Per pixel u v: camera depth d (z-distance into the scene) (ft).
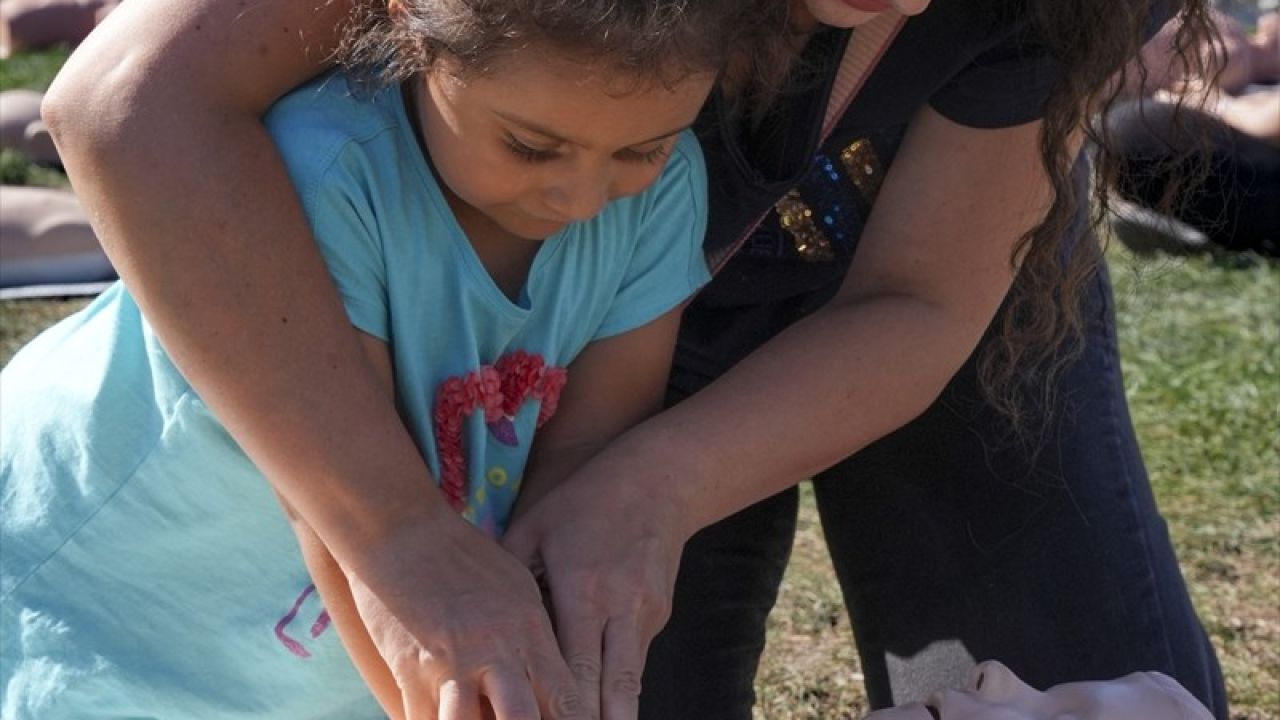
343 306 5.16
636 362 5.95
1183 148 6.58
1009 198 6.33
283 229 5.03
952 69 6.21
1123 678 5.68
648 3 4.50
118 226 5.01
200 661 5.95
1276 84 22.04
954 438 7.14
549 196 4.93
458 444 5.56
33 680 5.98
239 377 5.00
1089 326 7.28
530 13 4.49
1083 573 7.10
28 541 5.98
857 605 7.56
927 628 7.36
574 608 5.17
